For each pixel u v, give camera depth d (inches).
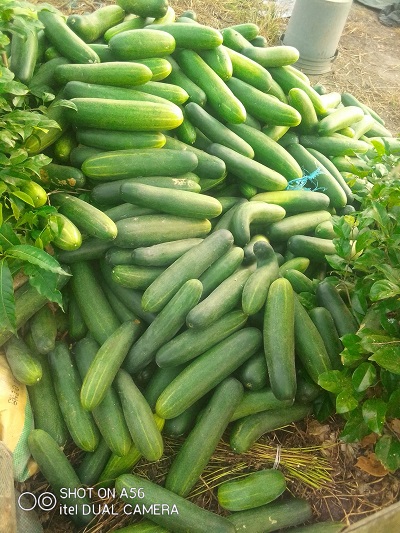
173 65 46.8
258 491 32.3
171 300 35.0
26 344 35.8
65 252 37.4
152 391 34.9
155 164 39.8
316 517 33.5
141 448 32.2
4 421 31.4
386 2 106.6
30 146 38.5
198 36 45.3
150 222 38.0
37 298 35.4
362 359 34.5
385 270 33.5
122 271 36.6
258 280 36.4
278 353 34.0
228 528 30.6
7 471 27.6
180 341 34.4
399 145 52.4
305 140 50.9
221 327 35.2
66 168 40.1
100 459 33.3
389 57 94.0
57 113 40.3
